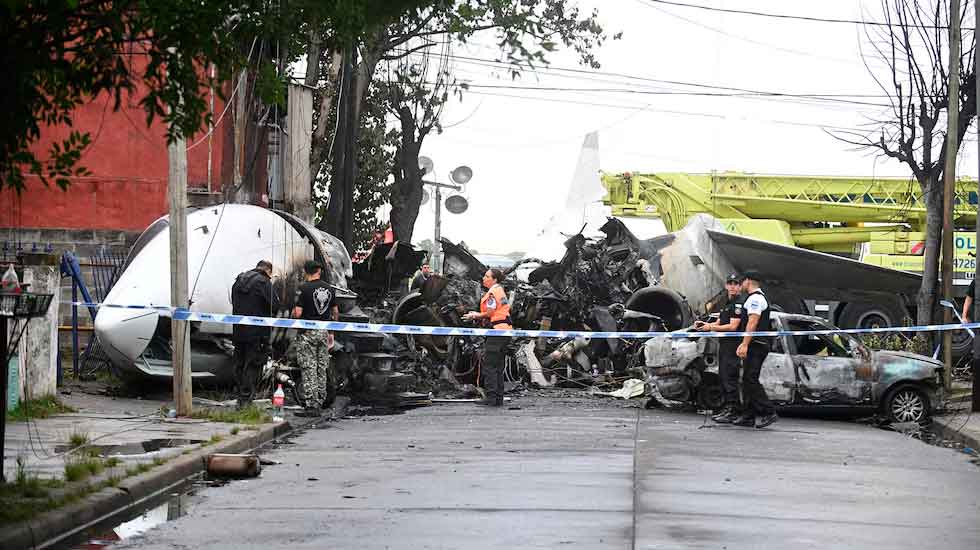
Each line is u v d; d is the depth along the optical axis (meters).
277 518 28.53
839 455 44.28
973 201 106.94
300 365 56.28
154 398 59.78
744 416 56.38
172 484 33.88
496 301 65.81
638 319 79.25
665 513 29.47
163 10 24.98
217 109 81.56
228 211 65.12
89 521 27.48
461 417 58.72
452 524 27.72
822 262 93.94
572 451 43.31
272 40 28.02
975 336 62.16
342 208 91.06
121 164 80.88
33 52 24.20
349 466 38.72
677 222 125.56
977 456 45.38
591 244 87.94
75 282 67.62
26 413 43.06
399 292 86.75
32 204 80.50
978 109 63.28
